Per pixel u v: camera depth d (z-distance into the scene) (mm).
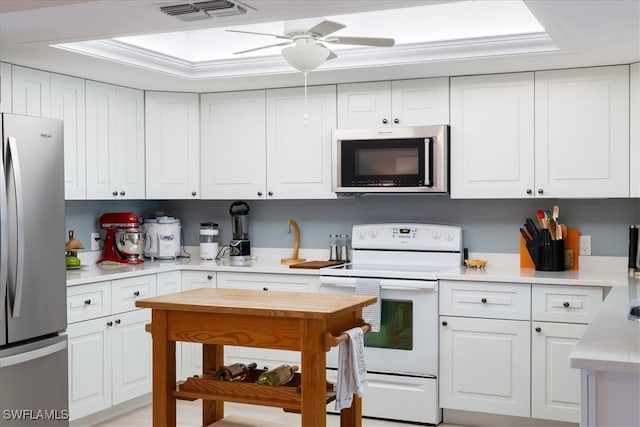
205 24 3293
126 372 4426
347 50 4207
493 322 4137
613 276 4102
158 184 5078
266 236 5348
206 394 3072
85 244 4992
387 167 4594
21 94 4113
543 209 4617
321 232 5176
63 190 3627
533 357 4062
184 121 5133
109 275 4266
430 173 4477
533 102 4332
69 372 3988
